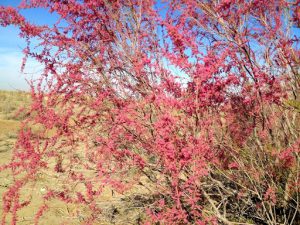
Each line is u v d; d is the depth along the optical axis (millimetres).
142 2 3578
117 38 3504
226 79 3027
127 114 3215
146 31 3514
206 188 3949
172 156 2803
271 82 3230
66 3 3520
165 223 3473
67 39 3459
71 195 4945
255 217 3854
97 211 3982
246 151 3736
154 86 3217
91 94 3520
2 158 7367
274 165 3705
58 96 3439
